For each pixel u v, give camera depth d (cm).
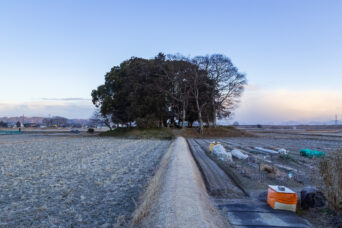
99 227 486
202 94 4019
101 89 4219
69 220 521
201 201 541
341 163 502
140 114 3547
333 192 511
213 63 3891
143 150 1847
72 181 856
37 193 714
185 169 862
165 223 416
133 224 464
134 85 3562
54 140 3119
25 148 2042
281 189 555
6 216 542
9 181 855
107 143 2552
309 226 448
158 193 608
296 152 1614
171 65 3709
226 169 974
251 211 526
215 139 3225
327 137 3481
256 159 1228
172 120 4734
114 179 887
